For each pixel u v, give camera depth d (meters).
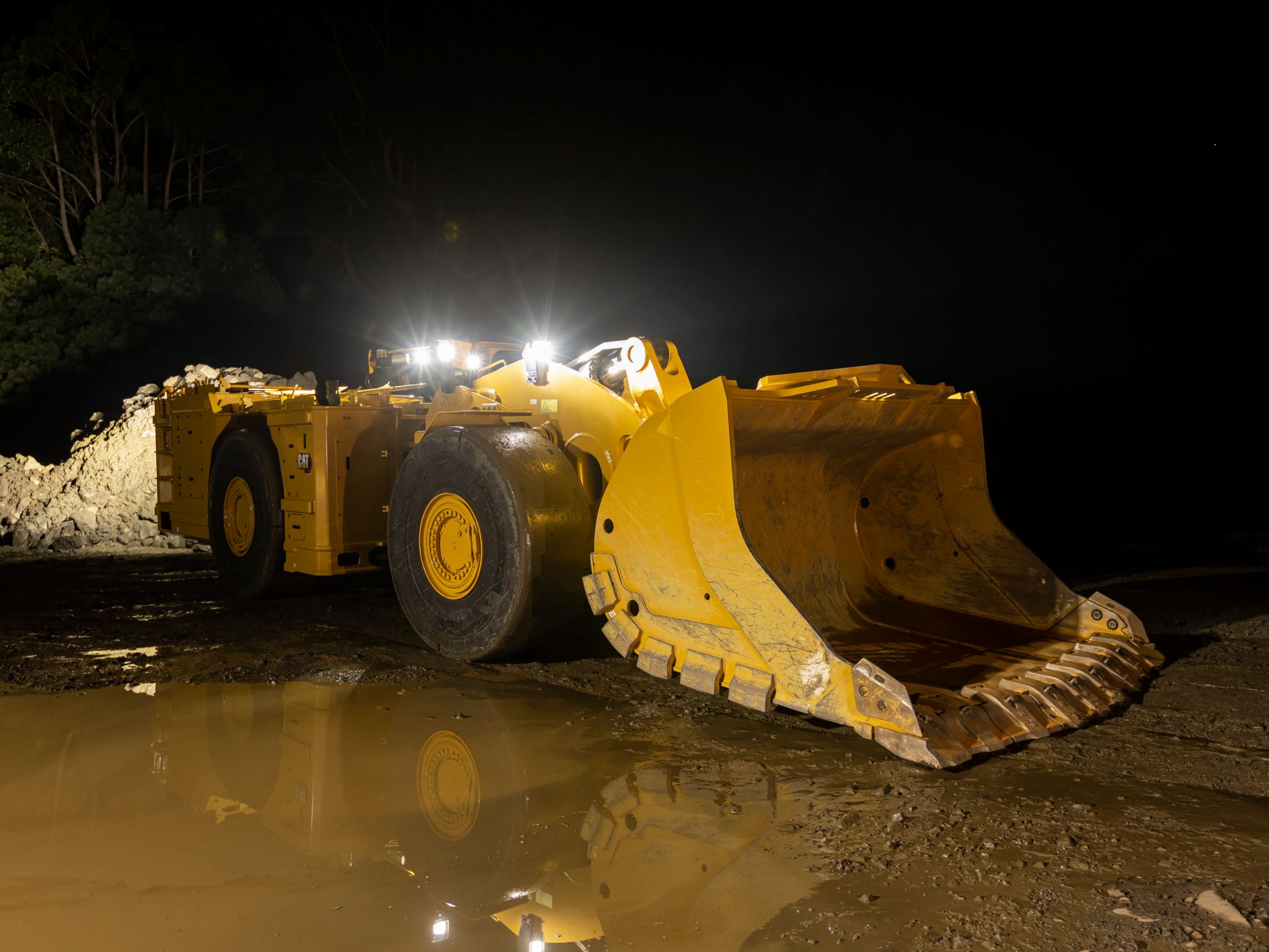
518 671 5.32
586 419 5.50
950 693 4.03
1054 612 4.97
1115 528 12.41
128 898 2.79
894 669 4.42
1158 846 2.97
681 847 3.09
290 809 3.45
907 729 3.62
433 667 5.42
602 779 3.70
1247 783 3.49
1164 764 3.68
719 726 4.32
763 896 2.75
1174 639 5.67
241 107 27.45
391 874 2.93
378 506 6.72
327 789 3.64
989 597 5.13
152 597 7.75
